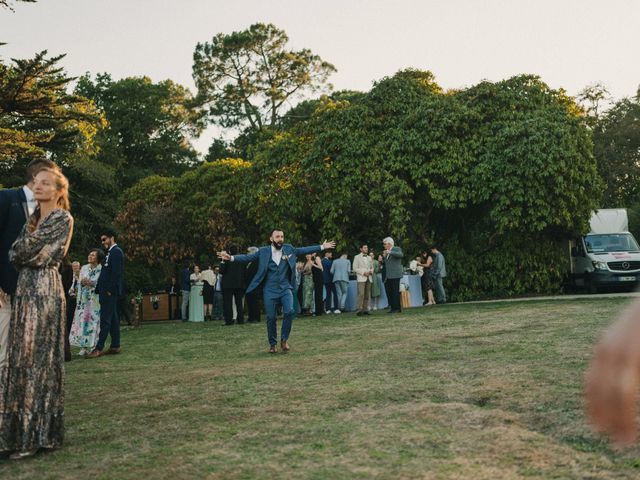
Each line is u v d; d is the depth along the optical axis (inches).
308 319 726.5
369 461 160.9
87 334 466.0
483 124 1008.9
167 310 1218.6
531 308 631.2
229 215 1284.4
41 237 178.7
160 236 1347.2
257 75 2009.1
